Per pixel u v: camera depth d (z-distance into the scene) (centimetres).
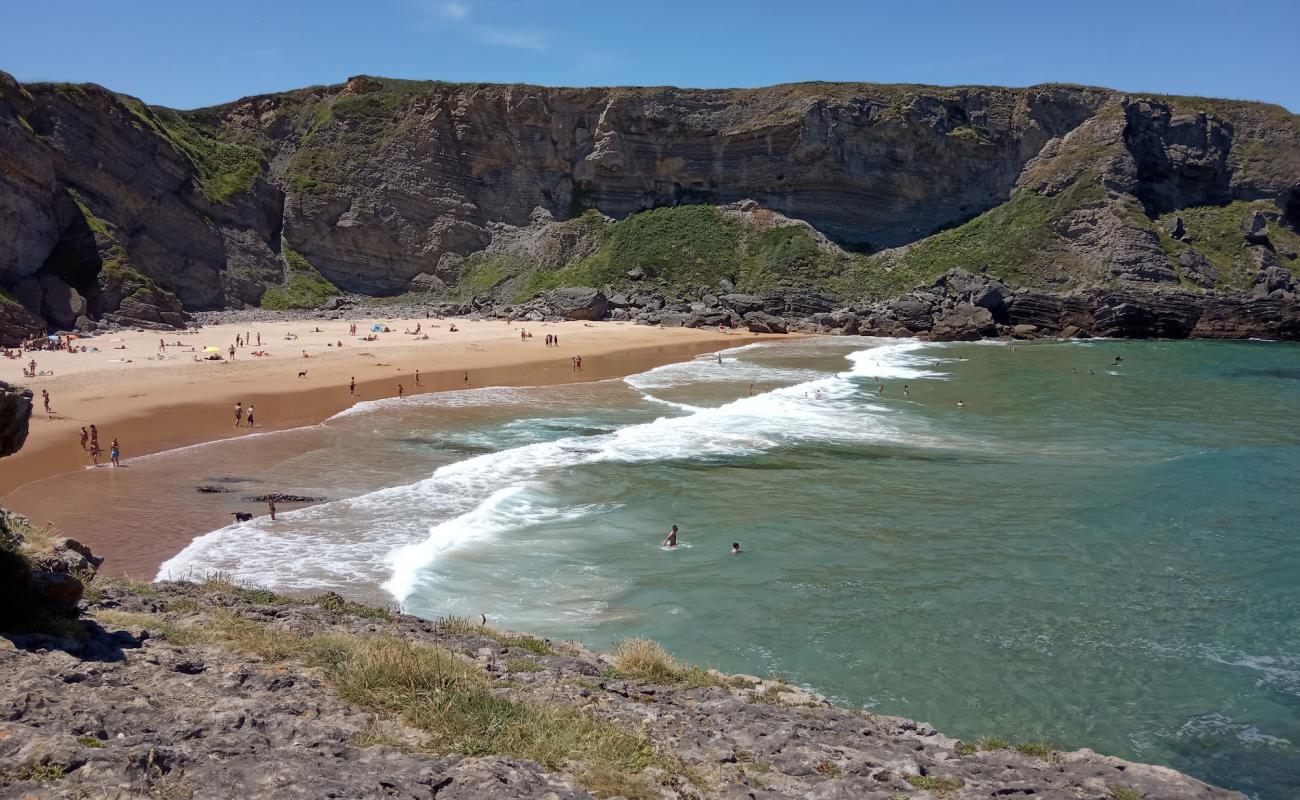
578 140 10938
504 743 816
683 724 998
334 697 894
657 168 11038
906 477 2919
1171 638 1694
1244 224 9638
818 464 3100
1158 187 10100
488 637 1370
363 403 4372
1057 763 1007
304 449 3322
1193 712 1422
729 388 4975
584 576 2019
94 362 5403
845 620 1778
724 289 9738
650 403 4450
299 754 721
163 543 2198
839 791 795
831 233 10619
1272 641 1680
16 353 5550
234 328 7644
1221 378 5531
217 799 623
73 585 977
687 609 1830
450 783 702
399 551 2159
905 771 912
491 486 2783
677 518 2472
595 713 977
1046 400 4606
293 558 2092
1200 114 10419
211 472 2948
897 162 10619
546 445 3362
